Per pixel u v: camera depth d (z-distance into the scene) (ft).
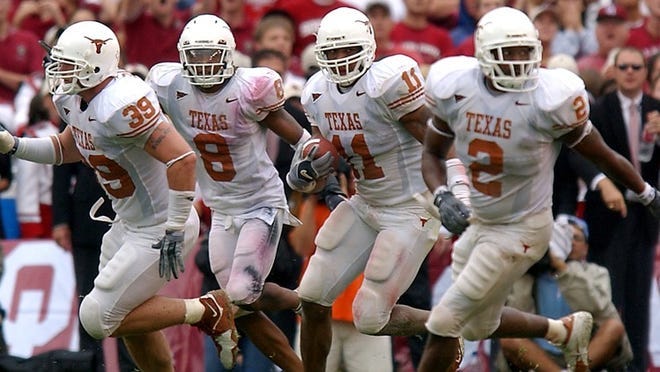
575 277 82.58
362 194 74.13
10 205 99.71
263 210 75.15
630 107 89.56
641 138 89.35
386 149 72.13
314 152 72.28
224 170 74.59
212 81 72.23
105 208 87.20
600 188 86.53
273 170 75.92
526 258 67.46
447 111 66.03
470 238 68.64
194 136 73.92
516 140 64.75
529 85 64.08
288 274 84.69
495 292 67.97
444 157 68.23
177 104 73.77
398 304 79.77
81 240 87.66
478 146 65.72
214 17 72.95
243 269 73.72
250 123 73.77
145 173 70.95
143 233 72.08
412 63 70.90
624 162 66.54
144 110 68.23
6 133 73.46
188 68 72.08
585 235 83.97
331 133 72.59
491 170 66.08
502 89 64.08
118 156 70.08
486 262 67.10
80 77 68.18
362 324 73.51
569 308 82.99
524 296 83.51
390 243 73.10
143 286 71.92
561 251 82.64
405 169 72.64
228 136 73.51
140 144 69.26
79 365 79.71
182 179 68.95
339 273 74.33
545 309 83.20
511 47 63.31
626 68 89.04
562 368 82.53
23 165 99.40
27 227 99.81
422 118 70.79
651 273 89.86
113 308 71.67
